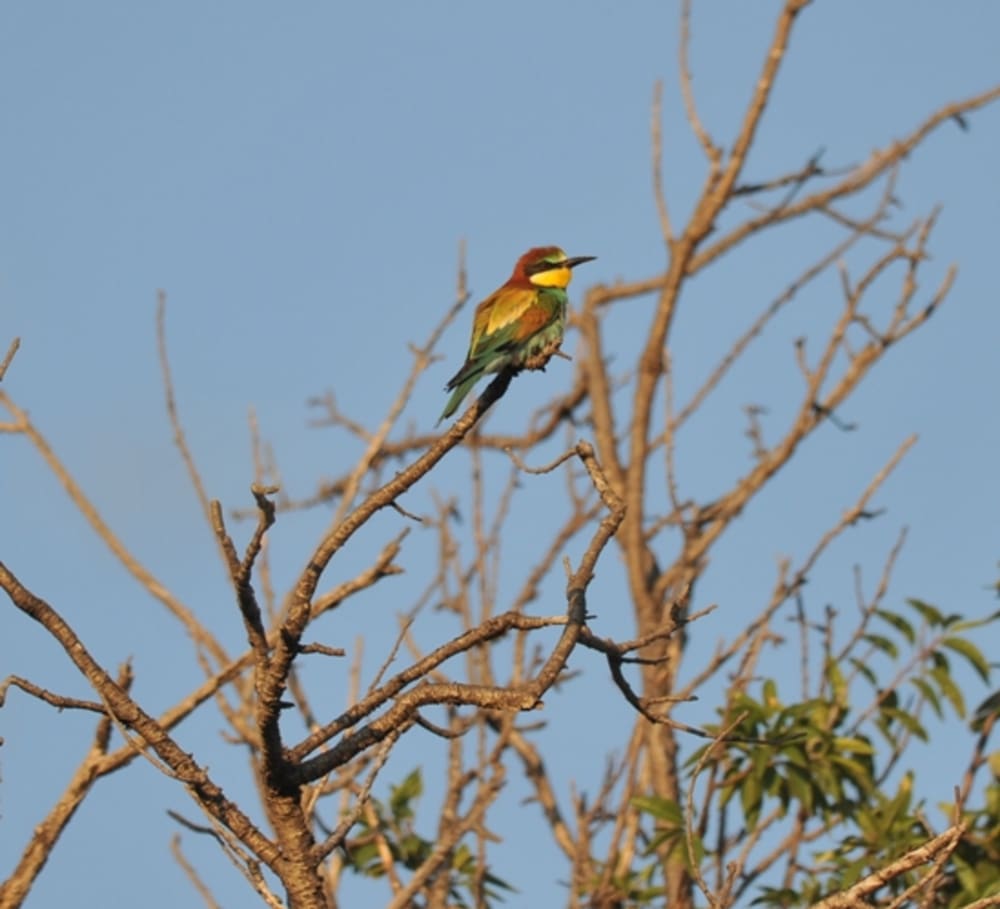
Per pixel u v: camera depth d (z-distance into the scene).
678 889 13.70
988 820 12.98
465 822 13.02
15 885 10.18
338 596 12.39
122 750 10.63
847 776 13.18
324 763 8.71
